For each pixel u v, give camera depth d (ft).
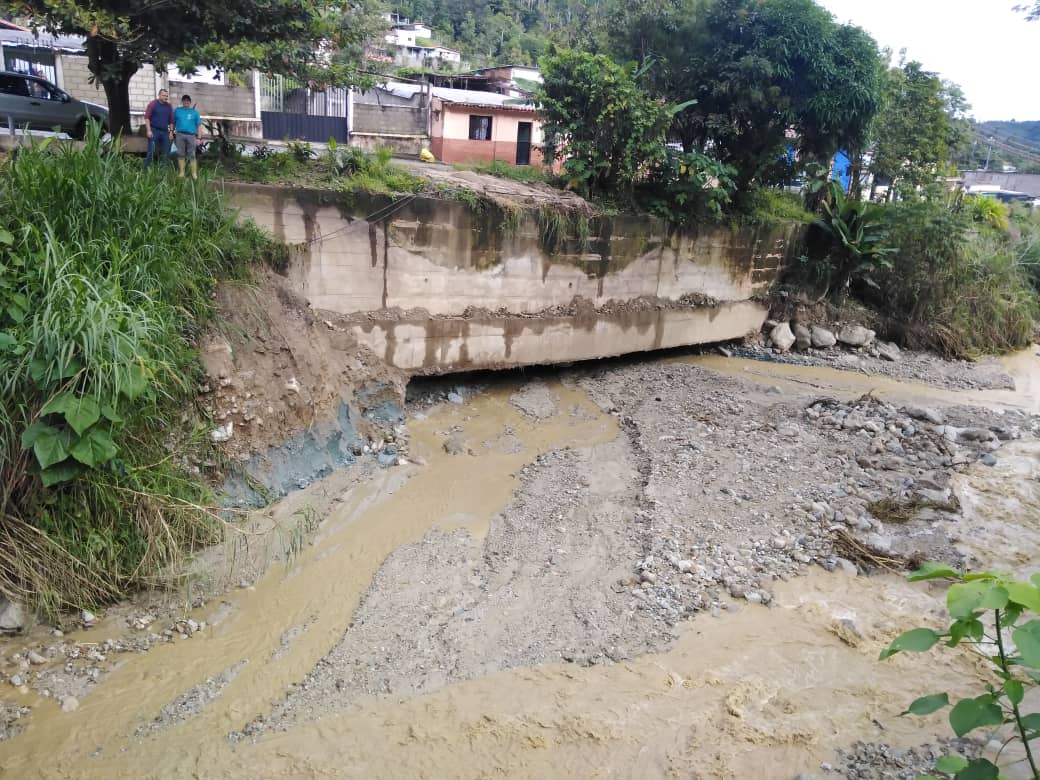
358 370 34.81
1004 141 180.75
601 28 52.60
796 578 24.68
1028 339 64.90
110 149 26.81
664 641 21.27
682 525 26.91
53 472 20.13
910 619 22.94
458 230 37.91
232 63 31.37
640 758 17.20
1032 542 27.71
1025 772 16.55
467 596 23.13
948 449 35.68
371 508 28.19
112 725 17.76
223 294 27.94
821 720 18.56
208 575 22.89
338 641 20.99
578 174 44.55
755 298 55.52
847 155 64.23
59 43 60.80
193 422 25.16
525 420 38.06
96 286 22.12
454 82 95.71
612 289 45.62
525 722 18.07
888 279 60.54
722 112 49.93
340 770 16.63
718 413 39.29
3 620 19.67
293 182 34.06
